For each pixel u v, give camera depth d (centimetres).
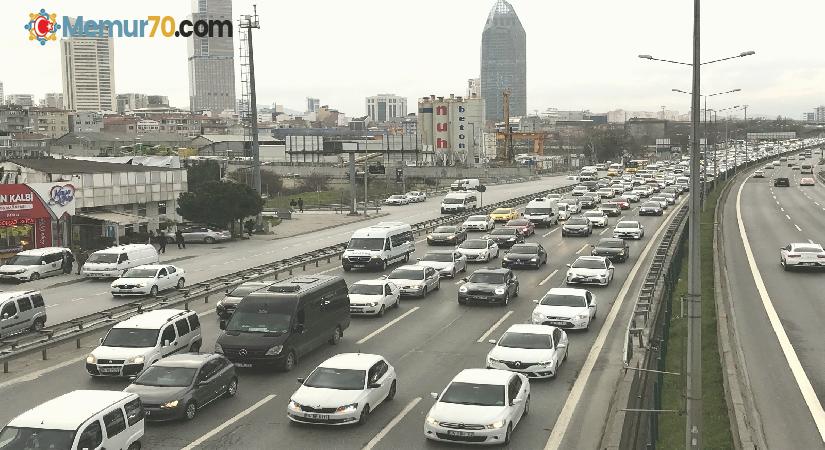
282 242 6806
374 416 2067
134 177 6912
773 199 9544
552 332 2508
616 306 3531
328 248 5278
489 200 10650
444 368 2550
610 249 4881
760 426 1844
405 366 2578
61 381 2450
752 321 3042
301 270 4853
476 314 3431
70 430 1562
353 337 3016
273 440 1883
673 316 3209
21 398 2266
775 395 2122
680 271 4250
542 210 7244
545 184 14450
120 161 8988
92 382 2434
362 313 3375
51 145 17738
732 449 1725
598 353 2708
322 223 8394
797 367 2392
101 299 4066
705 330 2877
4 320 3023
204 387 2097
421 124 19788
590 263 4141
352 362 2122
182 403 1995
